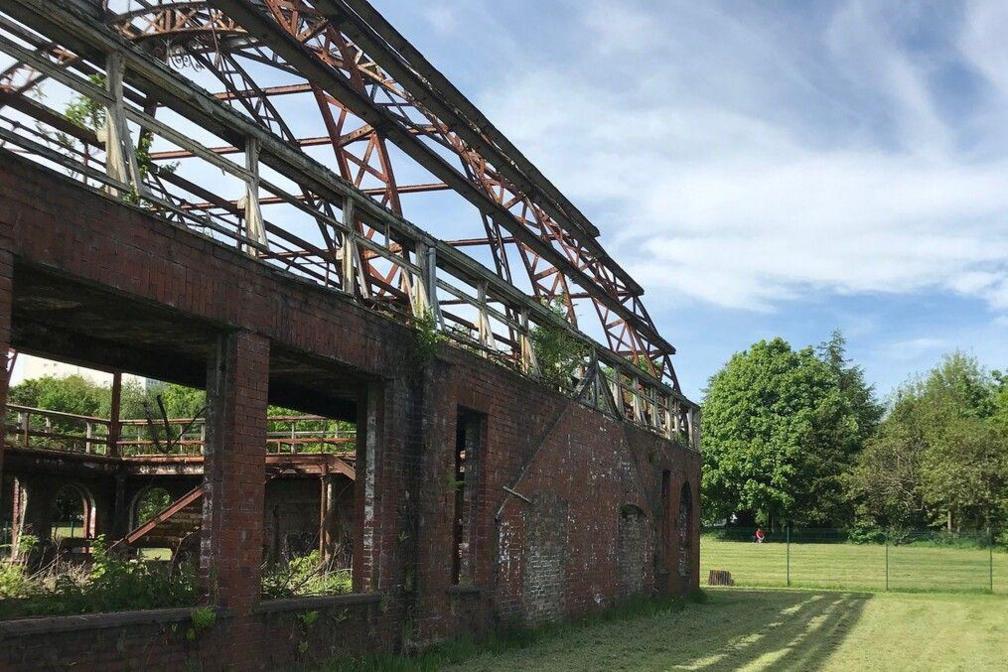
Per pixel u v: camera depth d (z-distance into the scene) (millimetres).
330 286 9445
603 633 15508
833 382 70625
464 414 12820
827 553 51438
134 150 7000
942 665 13672
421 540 10828
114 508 17719
